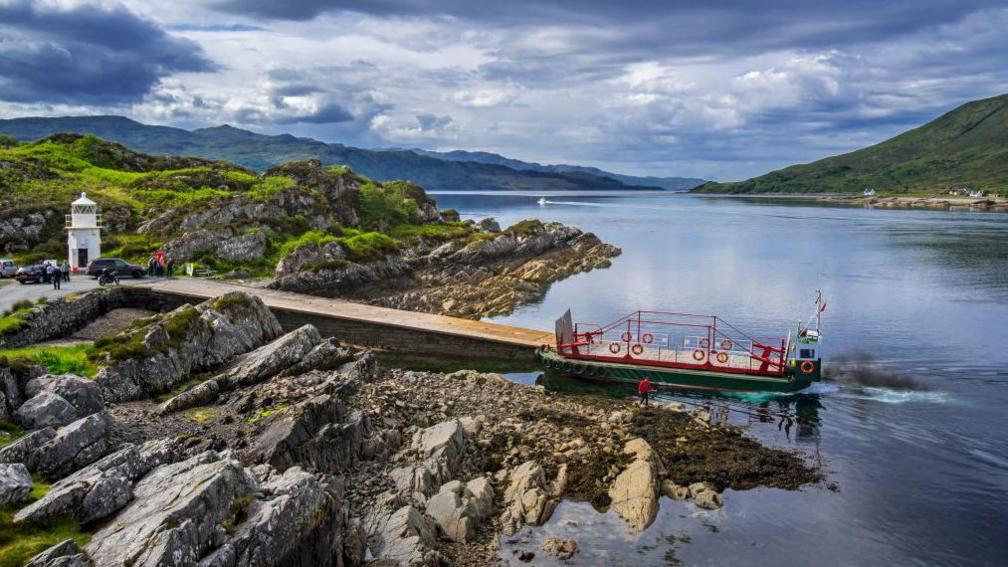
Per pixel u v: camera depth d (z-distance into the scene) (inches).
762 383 2062.0
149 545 736.3
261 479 1034.1
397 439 1438.2
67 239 3245.6
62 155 4507.9
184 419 1382.9
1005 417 1852.9
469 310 3304.6
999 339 2652.6
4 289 2396.7
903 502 1386.6
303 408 1291.8
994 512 1348.4
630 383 2204.7
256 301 2118.6
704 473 1460.4
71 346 1756.9
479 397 1850.4
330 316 2573.8
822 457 1603.1
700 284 4106.8
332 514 988.6
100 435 1056.8
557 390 2159.2
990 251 5428.2
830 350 2527.1
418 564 1015.6
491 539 1182.3
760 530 1269.7
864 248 5797.2
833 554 1202.0
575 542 1188.5
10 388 1197.7
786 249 5846.5
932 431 1754.4
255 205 4015.8
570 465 1446.9
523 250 5255.9
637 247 6136.8
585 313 3314.5
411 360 2454.5
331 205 4820.4
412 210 5482.3
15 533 767.1
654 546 1201.4
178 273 3228.3
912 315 3110.2
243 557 801.6
